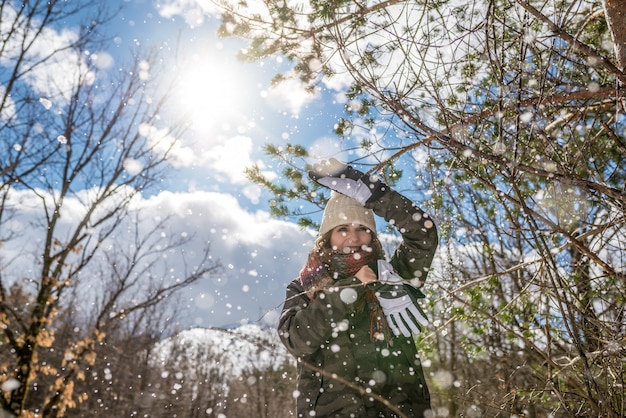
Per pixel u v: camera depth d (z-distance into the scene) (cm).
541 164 254
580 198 245
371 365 175
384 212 194
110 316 1121
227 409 1953
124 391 1664
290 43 282
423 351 343
